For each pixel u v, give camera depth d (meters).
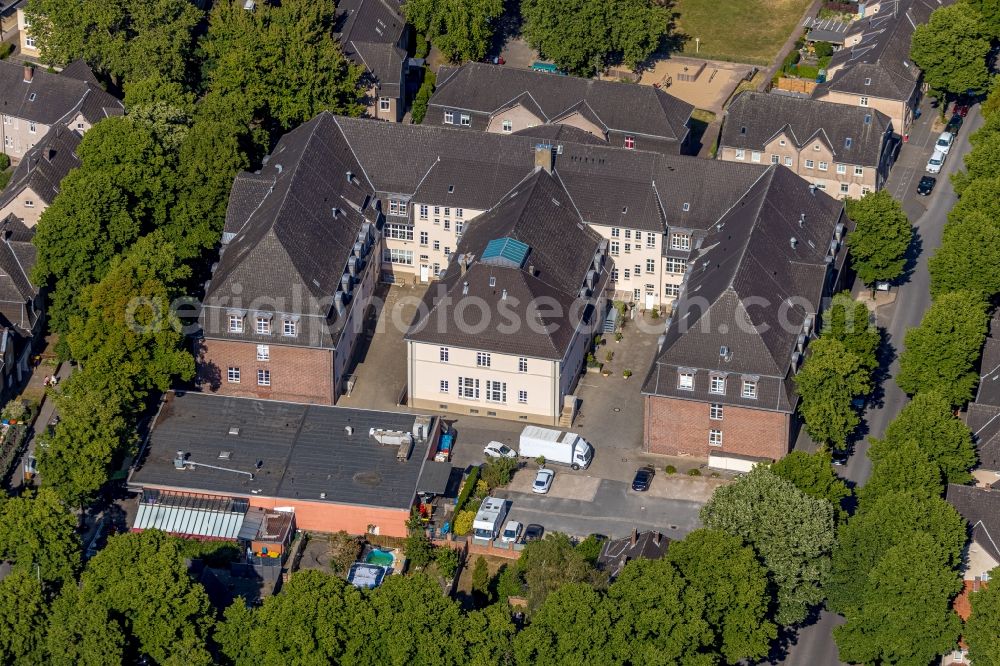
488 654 176.88
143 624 180.25
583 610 177.62
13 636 178.88
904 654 186.50
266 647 178.25
